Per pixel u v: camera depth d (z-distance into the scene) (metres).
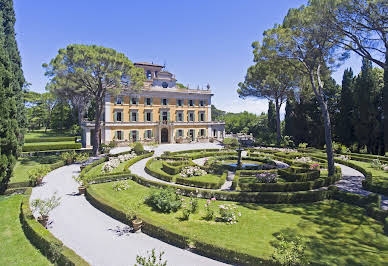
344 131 34.09
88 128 36.81
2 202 13.60
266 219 10.88
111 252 8.32
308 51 18.67
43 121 67.25
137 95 42.16
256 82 38.75
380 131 29.28
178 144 43.91
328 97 38.12
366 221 10.53
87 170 21.16
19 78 20.52
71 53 24.20
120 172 19.33
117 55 26.25
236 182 15.62
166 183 17.56
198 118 49.16
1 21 17.75
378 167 21.69
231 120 83.00
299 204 12.93
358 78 31.56
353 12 14.17
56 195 14.95
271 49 20.06
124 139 40.59
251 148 35.97
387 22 13.33
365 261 7.37
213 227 10.02
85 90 28.56
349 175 19.78
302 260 6.26
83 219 11.30
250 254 7.13
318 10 15.70
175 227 9.38
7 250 8.36
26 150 31.86
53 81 25.89
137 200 13.75
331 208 12.25
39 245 8.55
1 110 14.01
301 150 33.88
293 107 42.25
